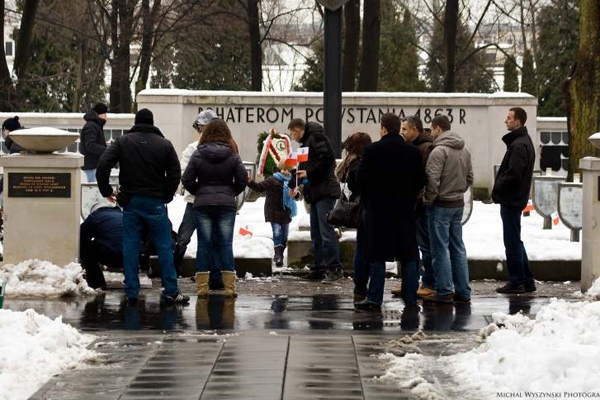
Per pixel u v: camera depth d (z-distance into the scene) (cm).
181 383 1330
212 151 2041
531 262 2355
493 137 4016
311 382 1336
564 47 7162
